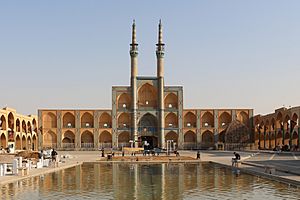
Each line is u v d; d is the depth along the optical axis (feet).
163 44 306.35
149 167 132.57
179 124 302.66
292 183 79.71
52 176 100.17
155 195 66.64
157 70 304.71
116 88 303.07
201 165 142.00
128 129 301.43
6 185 80.94
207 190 72.08
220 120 309.83
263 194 66.90
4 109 233.76
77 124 300.20
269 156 183.73
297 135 230.27
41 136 294.87
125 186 78.54
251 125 305.73
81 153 245.86
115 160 167.02
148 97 309.22
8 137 238.48
